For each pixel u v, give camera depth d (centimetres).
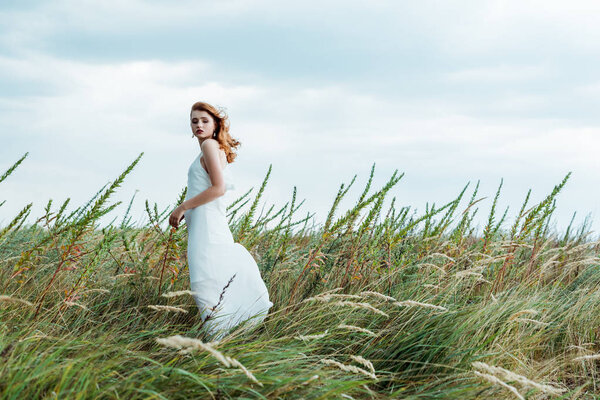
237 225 545
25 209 349
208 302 368
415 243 540
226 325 360
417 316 378
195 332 366
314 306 405
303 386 255
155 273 464
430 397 282
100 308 408
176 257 410
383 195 436
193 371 264
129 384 235
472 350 326
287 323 375
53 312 354
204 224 382
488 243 501
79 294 371
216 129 404
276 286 473
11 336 285
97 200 333
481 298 463
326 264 488
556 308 470
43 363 233
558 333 432
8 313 335
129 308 404
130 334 331
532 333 413
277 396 242
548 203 470
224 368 270
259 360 285
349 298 402
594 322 449
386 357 342
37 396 216
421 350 337
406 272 501
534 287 507
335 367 321
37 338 281
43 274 434
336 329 369
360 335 363
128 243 435
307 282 475
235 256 383
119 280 445
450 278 457
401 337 357
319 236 574
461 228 535
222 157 396
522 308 421
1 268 425
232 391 244
